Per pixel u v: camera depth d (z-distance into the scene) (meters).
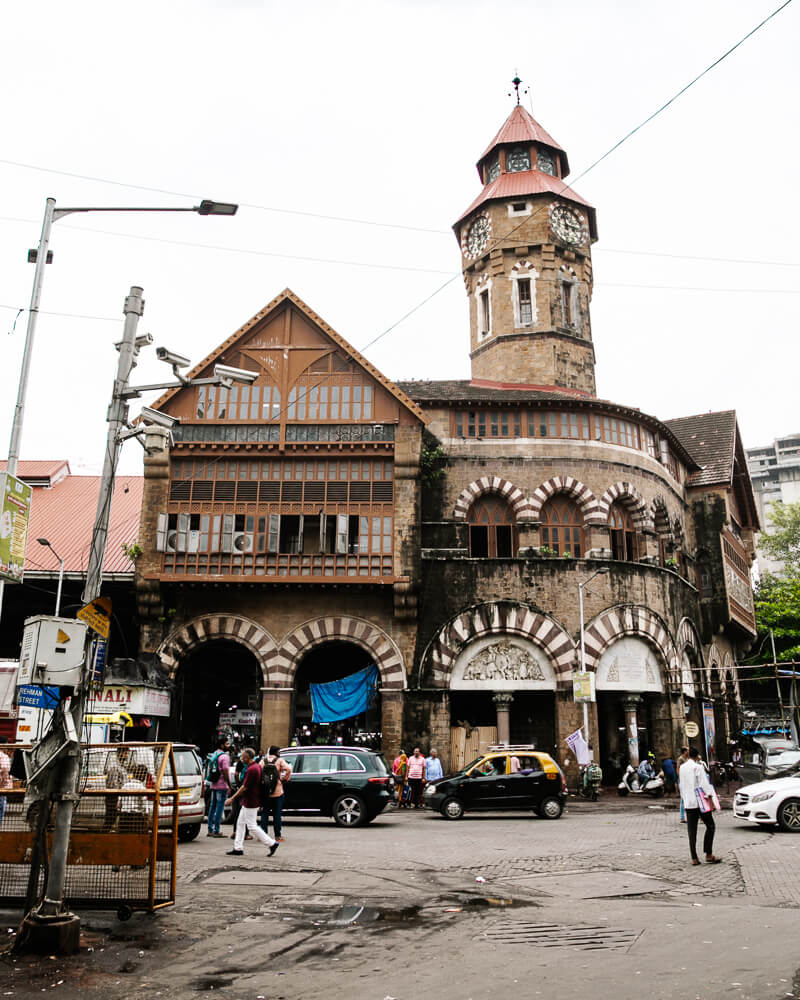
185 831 18.36
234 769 23.14
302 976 7.84
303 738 32.94
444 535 33.03
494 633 32.06
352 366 32.88
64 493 39.72
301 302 33.16
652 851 16.42
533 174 41.91
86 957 8.45
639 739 36.41
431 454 33.44
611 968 7.93
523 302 40.47
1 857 10.49
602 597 32.62
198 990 7.42
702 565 40.34
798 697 51.47
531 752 24.98
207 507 31.59
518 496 33.41
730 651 45.25
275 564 30.88
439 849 16.83
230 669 36.22
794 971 7.72
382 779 22.30
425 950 8.74
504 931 9.58
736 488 47.41
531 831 20.52
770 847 16.52
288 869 14.00
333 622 31.47
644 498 35.22
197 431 32.16
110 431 11.22
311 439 32.09
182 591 31.58
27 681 9.10
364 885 12.53
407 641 31.42
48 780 8.99
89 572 10.45
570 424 34.44
